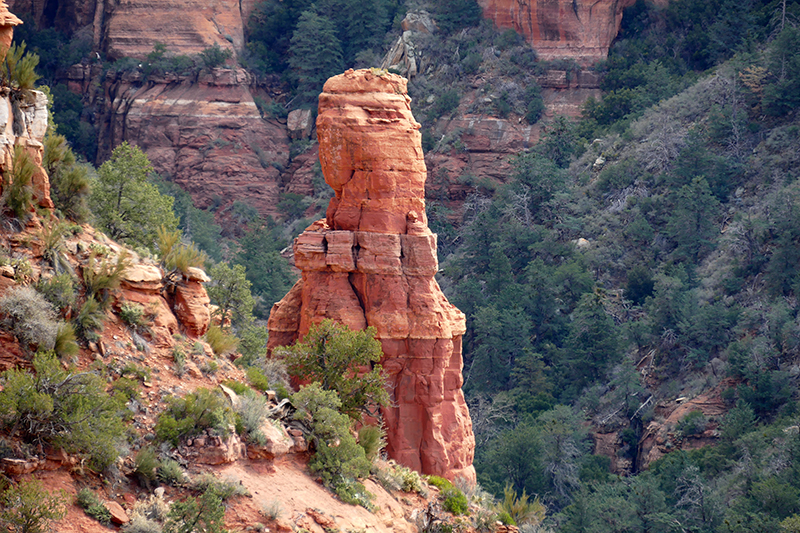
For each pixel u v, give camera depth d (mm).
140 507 39594
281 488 46469
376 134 68562
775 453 133750
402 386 66688
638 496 128375
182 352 49438
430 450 66250
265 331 91062
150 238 72188
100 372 44656
